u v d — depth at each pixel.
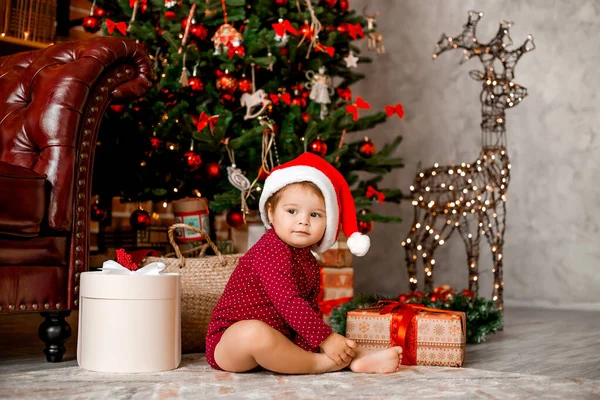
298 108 2.53
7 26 2.70
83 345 1.57
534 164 3.71
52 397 1.25
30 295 1.64
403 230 4.10
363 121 2.79
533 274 3.68
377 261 4.20
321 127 2.52
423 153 4.10
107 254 2.99
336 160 2.60
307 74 2.72
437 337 1.67
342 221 1.61
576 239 3.56
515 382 1.42
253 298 1.54
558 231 3.62
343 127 2.63
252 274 1.54
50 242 1.68
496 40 3.10
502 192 2.82
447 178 3.53
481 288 3.80
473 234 3.82
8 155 1.74
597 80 3.55
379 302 1.82
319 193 1.54
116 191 2.57
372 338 1.71
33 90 1.78
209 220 2.57
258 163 2.51
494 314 2.40
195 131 2.31
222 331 1.55
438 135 4.05
